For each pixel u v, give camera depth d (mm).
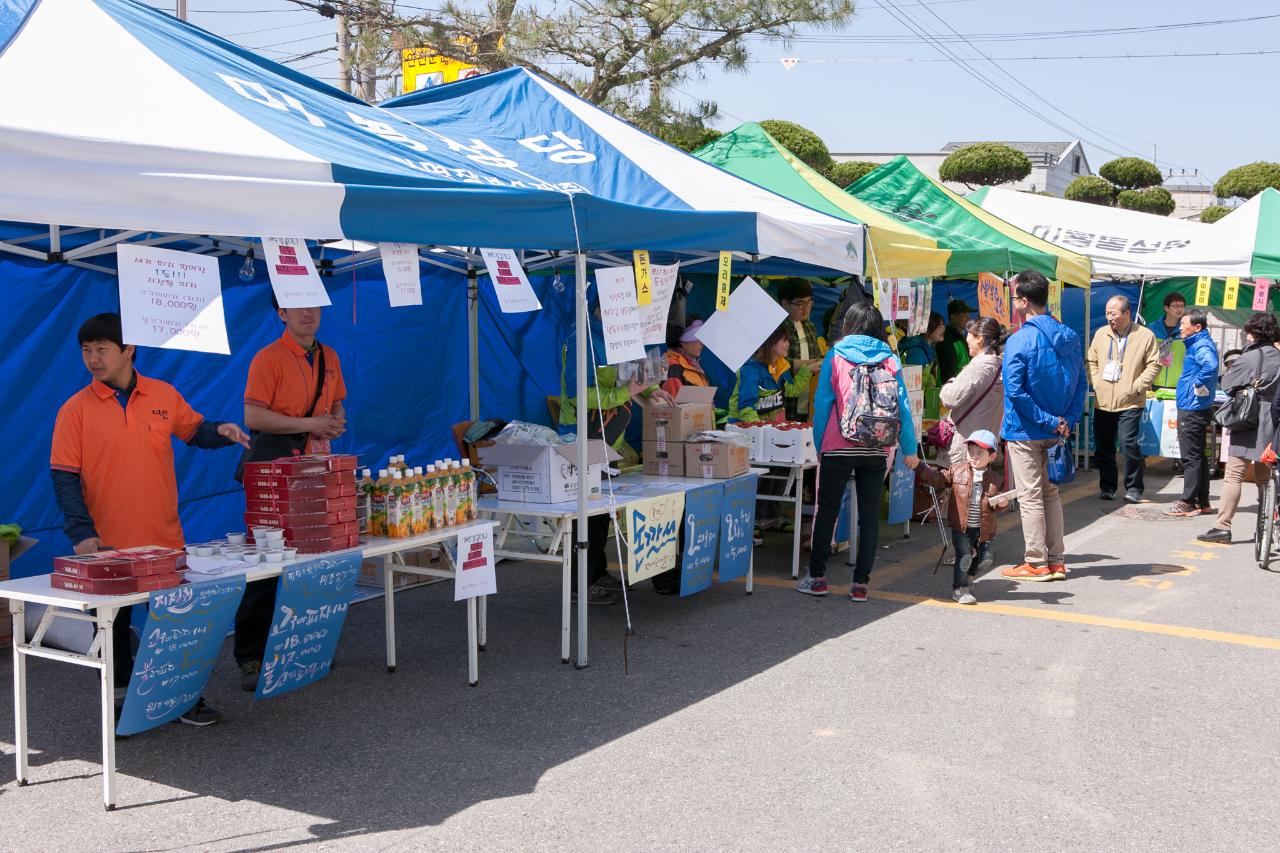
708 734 4949
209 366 7223
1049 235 14031
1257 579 7953
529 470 6129
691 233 6062
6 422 6258
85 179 3621
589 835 3951
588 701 5406
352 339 8078
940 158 57594
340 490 4949
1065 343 7652
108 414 4660
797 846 3859
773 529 9898
